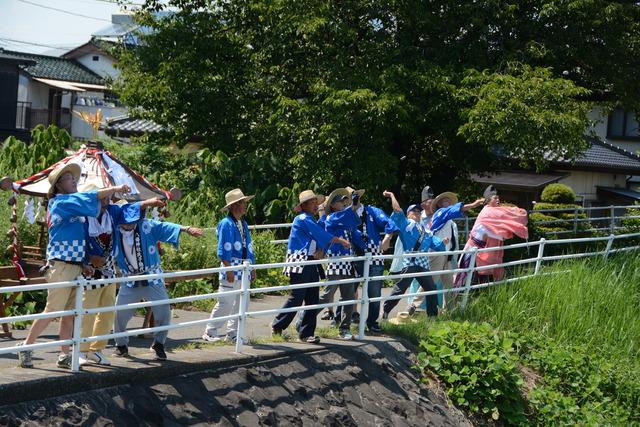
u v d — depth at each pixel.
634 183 34.69
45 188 9.65
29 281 9.88
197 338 10.19
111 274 8.02
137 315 11.77
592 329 13.20
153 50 21.69
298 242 10.03
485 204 13.96
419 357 10.75
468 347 10.98
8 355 8.56
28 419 6.75
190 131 22.05
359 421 9.23
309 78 21.14
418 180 23.22
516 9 19.89
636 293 14.67
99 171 9.85
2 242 12.03
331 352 9.95
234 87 21.84
